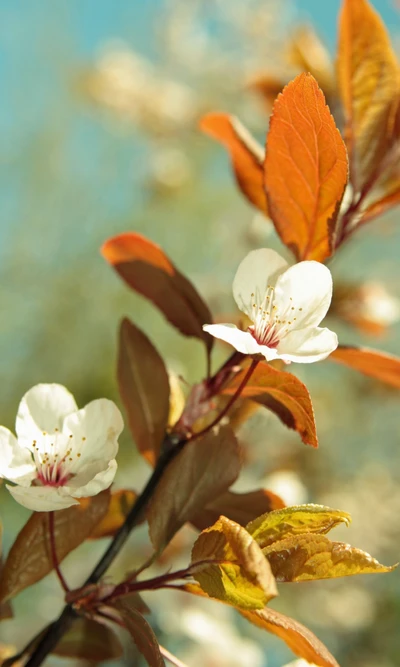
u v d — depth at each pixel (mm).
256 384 516
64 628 510
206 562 485
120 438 1104
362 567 483
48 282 1402
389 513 1210
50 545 514
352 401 1212
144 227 1375
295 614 1117
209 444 522
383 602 1188
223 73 1360
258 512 533
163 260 552
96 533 546
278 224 525
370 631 1179
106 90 1401
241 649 729
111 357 1356
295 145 512
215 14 1446
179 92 1391
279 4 1372
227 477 521
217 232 1279
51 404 502
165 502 516
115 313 1375
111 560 520
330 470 1169
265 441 921
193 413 525
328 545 484
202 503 519
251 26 1360
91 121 1533
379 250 1217
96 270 1407
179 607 807
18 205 1462
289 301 504
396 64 553
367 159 553
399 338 1229
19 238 1433
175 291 552
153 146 1418
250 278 507
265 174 520
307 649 503
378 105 553
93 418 501
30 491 489
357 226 552
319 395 1195
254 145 570
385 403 1210
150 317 1356
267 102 694
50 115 1511
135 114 1380
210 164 1389
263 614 488
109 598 505
